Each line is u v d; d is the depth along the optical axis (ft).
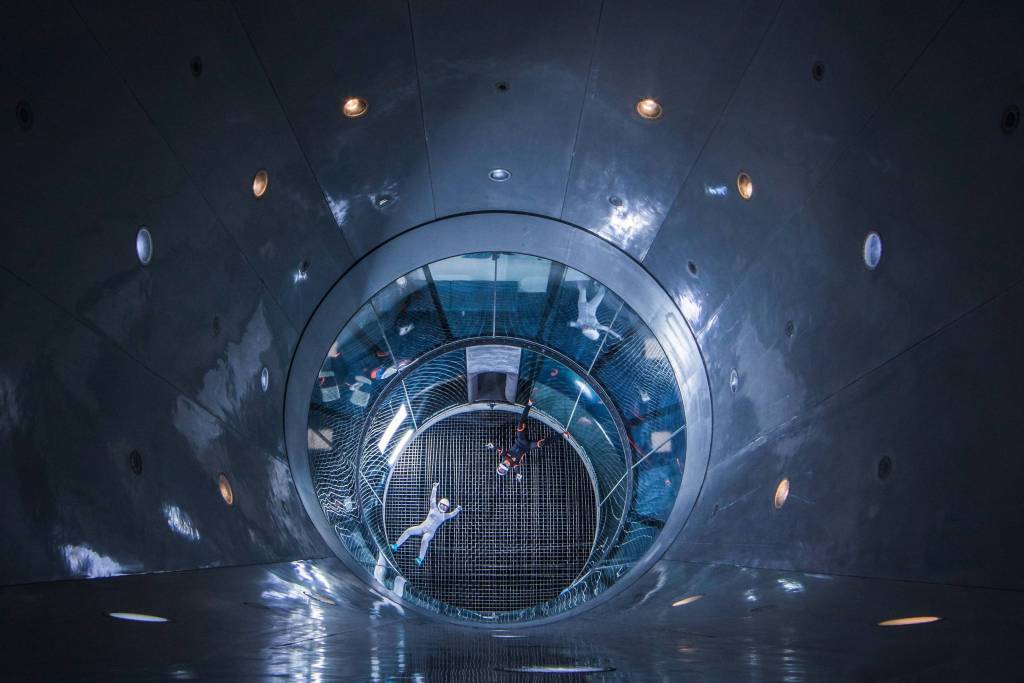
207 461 21.54
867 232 18.19
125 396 17.85
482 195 29.58
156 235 18.80
